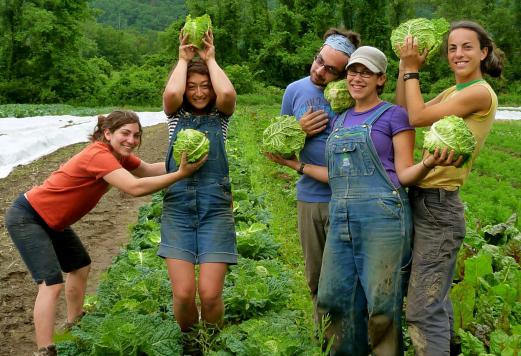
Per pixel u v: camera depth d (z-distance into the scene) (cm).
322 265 422
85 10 5409
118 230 891
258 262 609
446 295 397
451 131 359
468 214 879
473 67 392
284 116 461
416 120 389
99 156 448
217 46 6272
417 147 1975
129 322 426
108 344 407
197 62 447
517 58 6294
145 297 521
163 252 440
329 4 6319
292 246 751
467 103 383
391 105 405
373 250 391
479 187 1259
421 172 376
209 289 436
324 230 465
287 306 548
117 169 444
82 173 452
